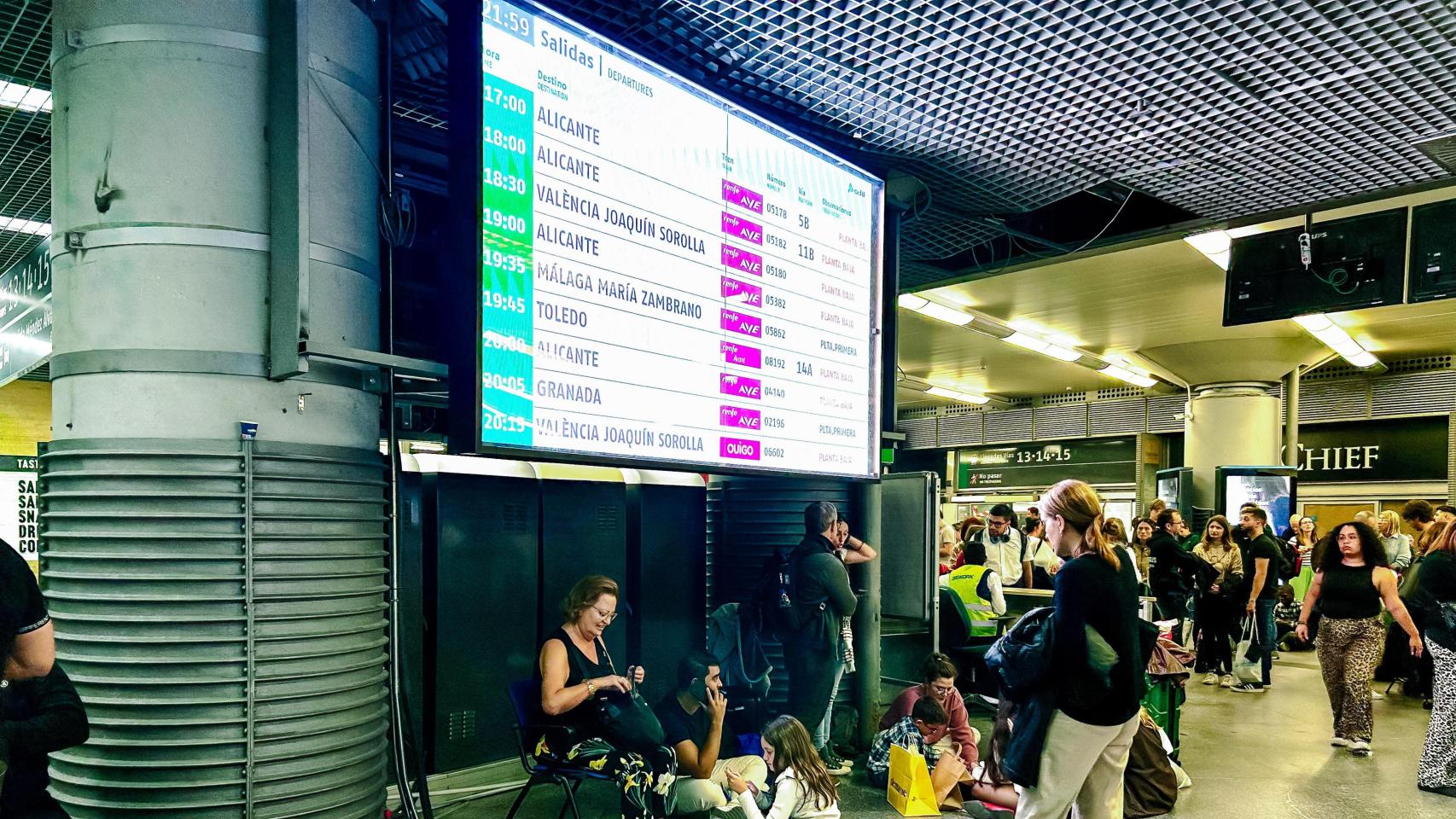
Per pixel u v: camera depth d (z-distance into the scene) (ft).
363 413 11.07
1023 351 54.75
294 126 9.80
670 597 17.52
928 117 15.90
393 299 12.86
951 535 31.07
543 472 15.69
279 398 10.09
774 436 15.05
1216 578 26.86
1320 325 43.80
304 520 10.15
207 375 9.72
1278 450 52.95
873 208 17.67
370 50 11.25
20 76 14.39
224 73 9.92
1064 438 71.10
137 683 9.34
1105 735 10.18
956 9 12.51
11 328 12.05
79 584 9.52
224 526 9.64
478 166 10.54
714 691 13.35
